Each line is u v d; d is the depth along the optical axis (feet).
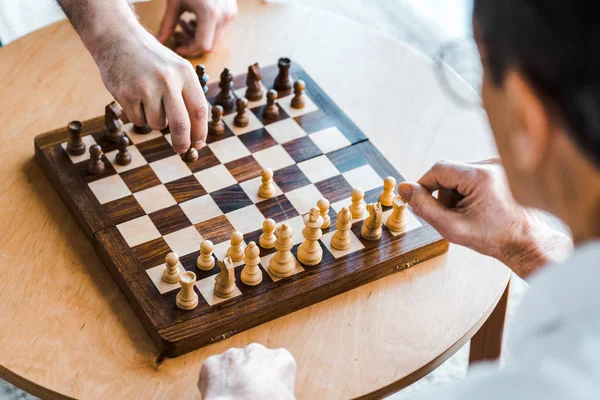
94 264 5.76
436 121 7.05
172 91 5.73
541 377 1.66
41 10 12.80
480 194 4.85
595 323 1.68
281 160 6.57
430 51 12.33
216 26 7.48
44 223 6.03
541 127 1.85
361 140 6.80
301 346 5.29
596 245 1.78
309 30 7.99
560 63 1.72
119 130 6.59
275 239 5.81
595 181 1.82
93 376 5.04
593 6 1.65
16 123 6.81
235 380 4.07
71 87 7.18
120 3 6.01
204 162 6.50
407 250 5.80
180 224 5.95
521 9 1.76
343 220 5.71
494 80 1.95
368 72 7.54
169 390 5.00
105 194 6.13
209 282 5.54
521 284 9.31
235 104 7.03
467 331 5.44
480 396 1.72
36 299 5.46
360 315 5.51
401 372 5.16
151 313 5.28
